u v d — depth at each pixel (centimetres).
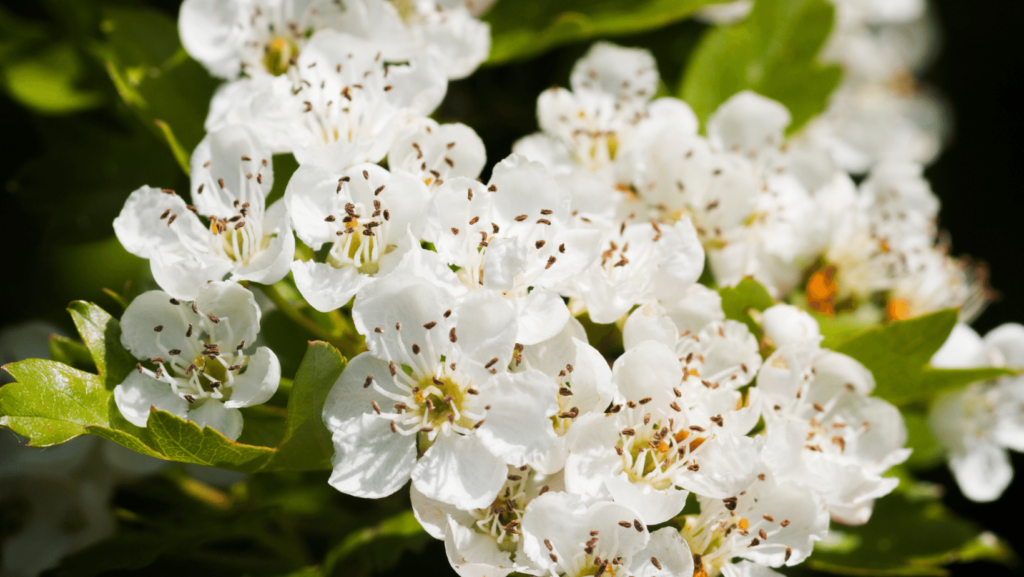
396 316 21
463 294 21
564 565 21
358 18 23
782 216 24
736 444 21
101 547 23
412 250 21
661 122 24
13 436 23
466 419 21
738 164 23
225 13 23
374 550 23
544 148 24
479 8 24
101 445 23
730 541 22
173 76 24
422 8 24
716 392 22
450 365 21
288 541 24
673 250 22
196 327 21
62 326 24
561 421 21
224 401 21
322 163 22
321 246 22
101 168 24
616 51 24
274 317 23
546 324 21
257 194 22
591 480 21
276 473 24
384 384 21
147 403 21
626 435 21
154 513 24
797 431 22
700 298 22
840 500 22
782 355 22
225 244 22
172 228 22
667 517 21
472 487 21
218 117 23
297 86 22
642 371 21
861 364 23
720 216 24
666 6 24
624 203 23
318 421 21
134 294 24
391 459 21
